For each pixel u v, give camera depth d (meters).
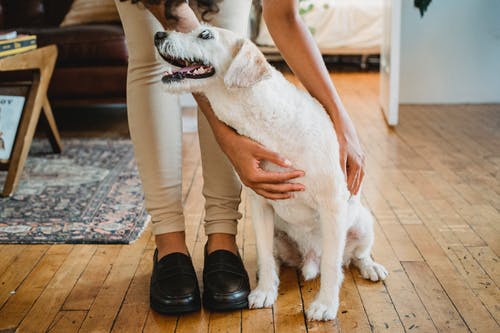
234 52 1.19
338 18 4.74
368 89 4.12
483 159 2.48
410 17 3.52
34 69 2.30
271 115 1.19
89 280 1.53
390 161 2.50
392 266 1.56
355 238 1.48
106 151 2.76
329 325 1.30
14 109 2.27
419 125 3.11
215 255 1.45
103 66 2.94
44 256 1.67
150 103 1.43
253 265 1.59
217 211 1.50
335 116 1.31
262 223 1.38
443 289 1.43
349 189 1.32
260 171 1.23
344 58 5.30
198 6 1.37
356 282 1.49
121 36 2.91
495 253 1.61
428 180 2.25
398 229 1.80
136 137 1.46
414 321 1.30
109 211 2.00
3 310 1.40
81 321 1.34
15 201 2.12
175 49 1.16
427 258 1.60
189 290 1.36
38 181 2.34
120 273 1.57
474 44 3.53
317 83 1.32
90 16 3.35
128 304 1.41
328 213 1.27
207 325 1.32
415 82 3.62
